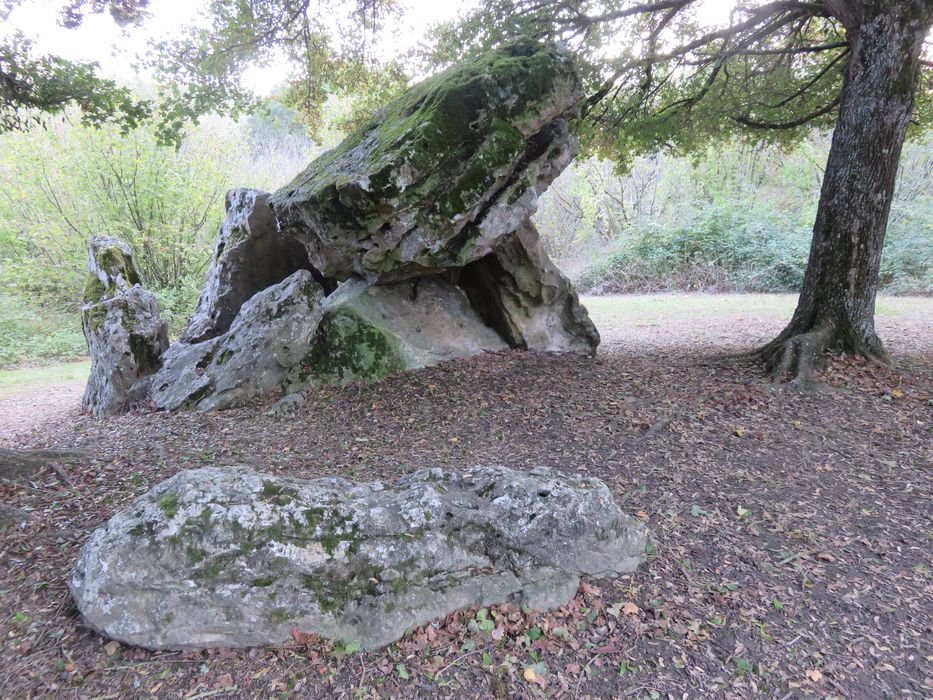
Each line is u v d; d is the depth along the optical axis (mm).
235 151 20516
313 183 6934
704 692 2734
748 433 5848
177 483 3012
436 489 3484
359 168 6344
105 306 8828
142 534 2795
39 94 6984
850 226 7156
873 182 7008
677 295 20500
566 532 3385
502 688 2725
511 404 7133
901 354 8586
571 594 3312
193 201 18328
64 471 5109
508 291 9133
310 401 7461
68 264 17828
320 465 5535
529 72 6270
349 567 3004
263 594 2846
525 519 3357
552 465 5391
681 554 3836
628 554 3602
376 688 2684
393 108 7512
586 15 9445
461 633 3027
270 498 3037
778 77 11070
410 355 8406
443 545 3213
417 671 2795
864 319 7316
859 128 6926
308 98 11320
